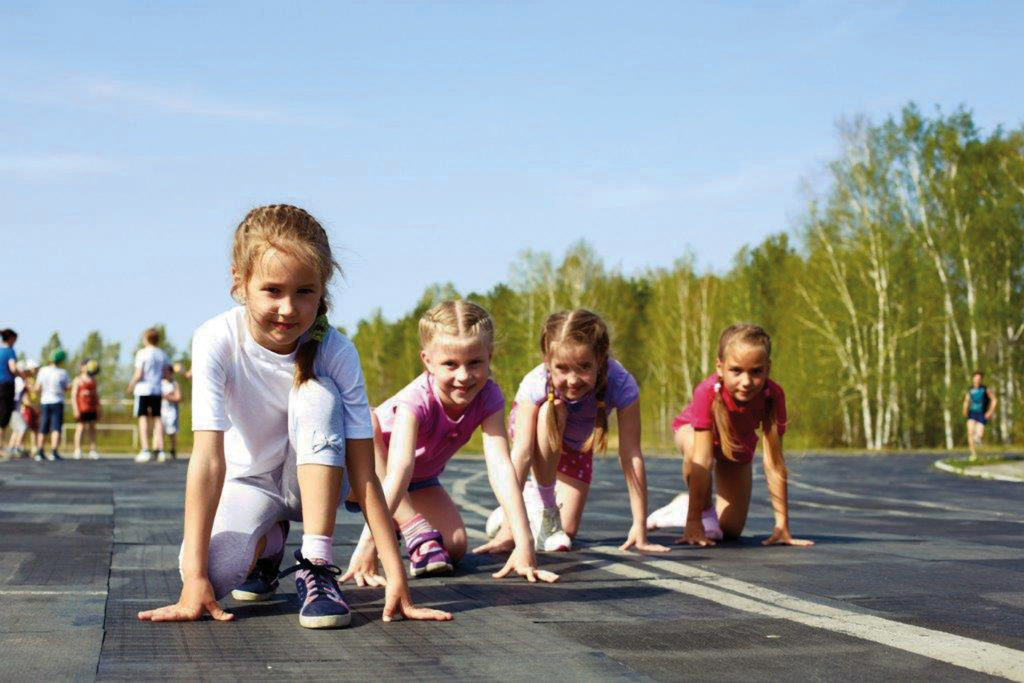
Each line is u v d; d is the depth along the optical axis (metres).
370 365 82.75
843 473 16.03
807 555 4.90
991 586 3.88
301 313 3.17
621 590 3.80
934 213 39.59
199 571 3.18
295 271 3.13
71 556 4.50
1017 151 39.41
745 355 5.16
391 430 4.54
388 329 83.12
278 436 3.41
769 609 3.39
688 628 3.06
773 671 2.53
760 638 2.92
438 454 4.44
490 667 2.56
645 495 5.18
